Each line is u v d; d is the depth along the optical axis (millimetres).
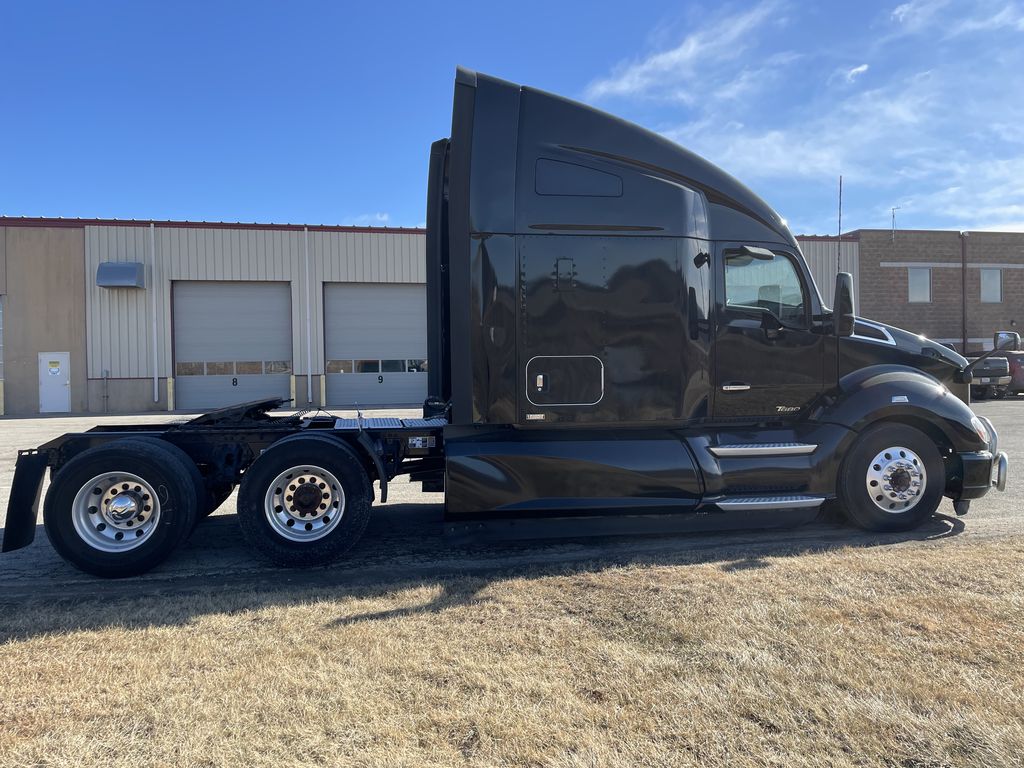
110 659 2980
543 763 2146
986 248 26625
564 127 4844
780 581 3850
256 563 4781
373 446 4906
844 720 2365
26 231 21078
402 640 3139
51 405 21250
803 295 5250
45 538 5570
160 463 4453
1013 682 2613
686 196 4965
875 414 5082
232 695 2619
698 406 5008
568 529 4883
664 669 2781
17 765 2168
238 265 22031
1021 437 11078
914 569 4012
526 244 4742
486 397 4742
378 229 22797
